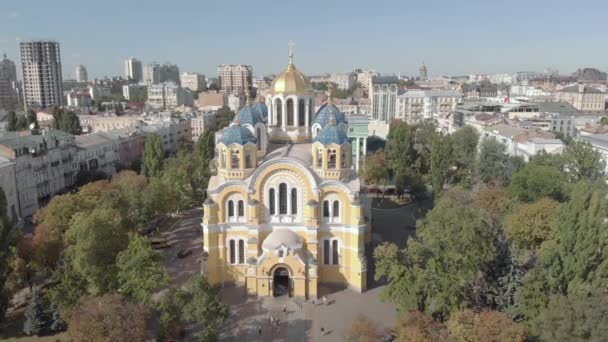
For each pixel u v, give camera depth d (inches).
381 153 6520.7
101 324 2252.7
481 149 5654.5
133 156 7691.9
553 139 6082.7
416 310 2511.1
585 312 2159.2
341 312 3031.5
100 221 3016.7
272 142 3786.9
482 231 2731.3
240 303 3134.8
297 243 3198.8
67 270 2861.7
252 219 3230.8
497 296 2645.2
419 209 5388.8
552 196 4153.5
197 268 3708.2
